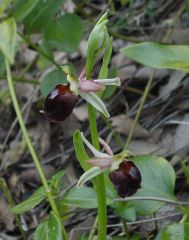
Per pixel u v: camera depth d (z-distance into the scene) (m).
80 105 0.56
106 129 0.53
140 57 0.36
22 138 0.57
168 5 0.62
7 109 0.60
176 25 0.57
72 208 0.47
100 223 0.34
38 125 0.57
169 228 0.35
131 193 0.31
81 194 0.39
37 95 0.59
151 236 0.42
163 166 0.40
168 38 0.57
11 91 0.46
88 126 0.54
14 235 0.48
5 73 0.55
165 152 0.49
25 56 0.65
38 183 0.52
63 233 0.40
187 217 0.39
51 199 0.39
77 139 0.32
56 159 0.53
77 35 0.49
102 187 0.33
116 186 0.31
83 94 0.31
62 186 0.46
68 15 0.49
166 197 0.39
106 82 0.31
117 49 0.60
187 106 0.52
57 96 0.31
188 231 0.35
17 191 0.52
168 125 0.51
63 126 0.55
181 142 0.49
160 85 0.55
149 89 0.52
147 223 0.44
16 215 0.45
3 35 0.34
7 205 0.51
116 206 0.39
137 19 0.62
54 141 0.55
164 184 0.39
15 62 0.66
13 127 0.56
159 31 0.59
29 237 0.47
